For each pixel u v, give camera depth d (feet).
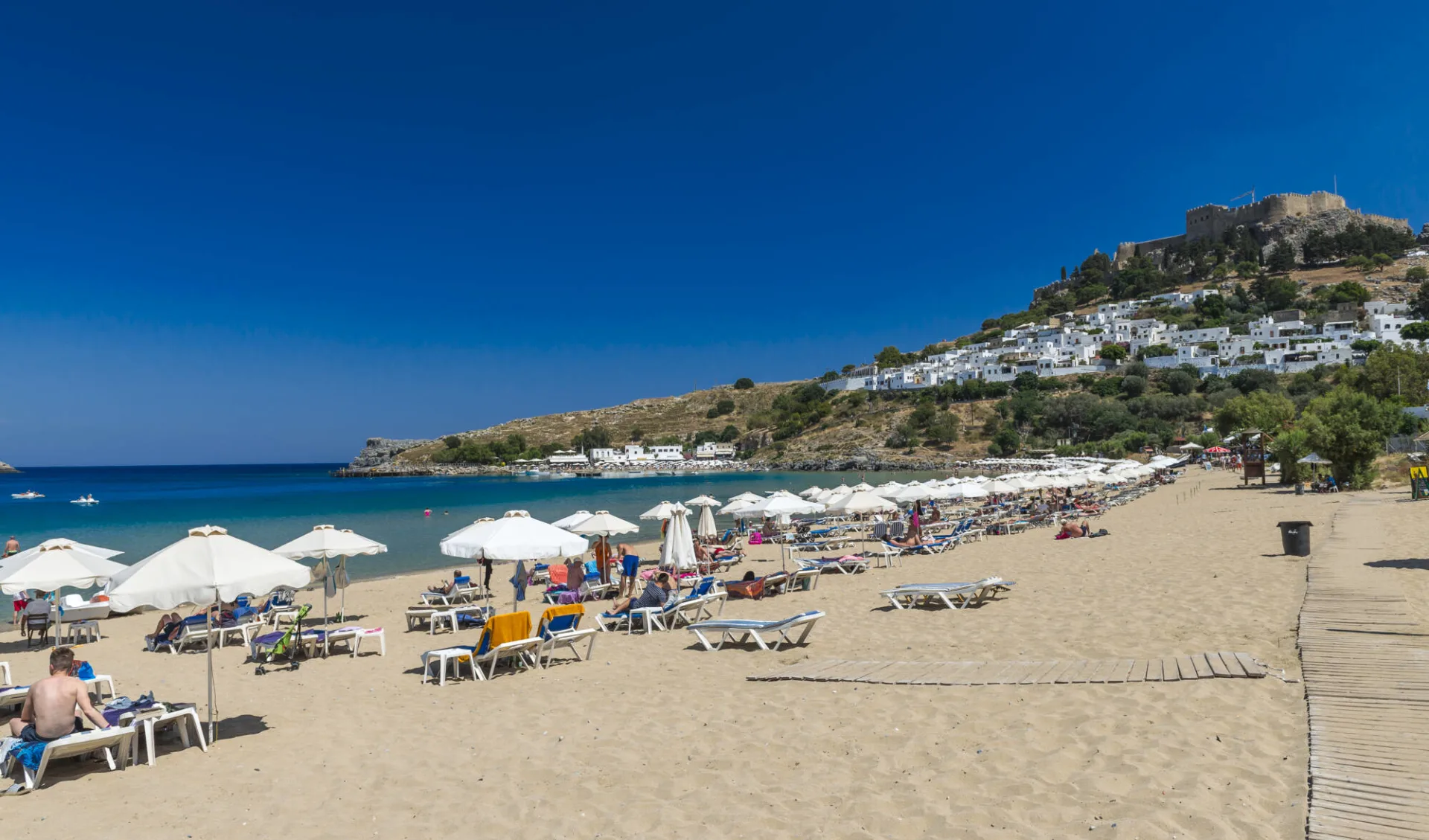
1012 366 433.89
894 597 42.14
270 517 151.84
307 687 32.60
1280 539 56.18
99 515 160.15
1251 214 563.48
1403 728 19.01
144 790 21.08
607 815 17.98
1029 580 48.29
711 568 67.82
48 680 22.54
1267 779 17.01
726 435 556.10
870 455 405.59
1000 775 18.42
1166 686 23.68
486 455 576.20
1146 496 125.39
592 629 36.55
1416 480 77.97
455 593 56.29
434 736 24.85
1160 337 438.40
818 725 23.07
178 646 41.78
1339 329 394.73
